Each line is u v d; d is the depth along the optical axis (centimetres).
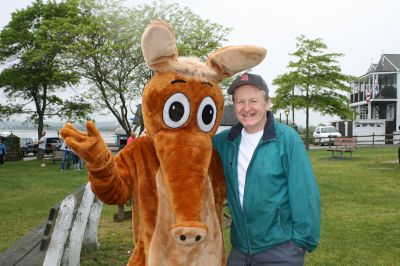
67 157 1883
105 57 2380
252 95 281
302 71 3073
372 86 4334
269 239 275
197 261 251
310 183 269
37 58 2459
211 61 274
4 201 1012
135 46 2350
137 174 261
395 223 741
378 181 1272
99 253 568
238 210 284
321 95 3083
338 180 1295
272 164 275
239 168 286
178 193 238
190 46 2319
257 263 281
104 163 230
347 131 4484
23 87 3231
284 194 276
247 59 276
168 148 248
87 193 473
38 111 3381
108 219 794
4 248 608
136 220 262
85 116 3334
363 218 782
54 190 1198
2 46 3200
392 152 2475
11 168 1997
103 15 2317
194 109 253
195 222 230
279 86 3152
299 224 268
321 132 3728
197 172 244
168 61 256
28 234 478
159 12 2355
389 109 4372
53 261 362
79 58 2359
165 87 252
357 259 552
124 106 2538
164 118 251
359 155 2291
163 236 247
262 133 285
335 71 3072
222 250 270
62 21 2338
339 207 885
